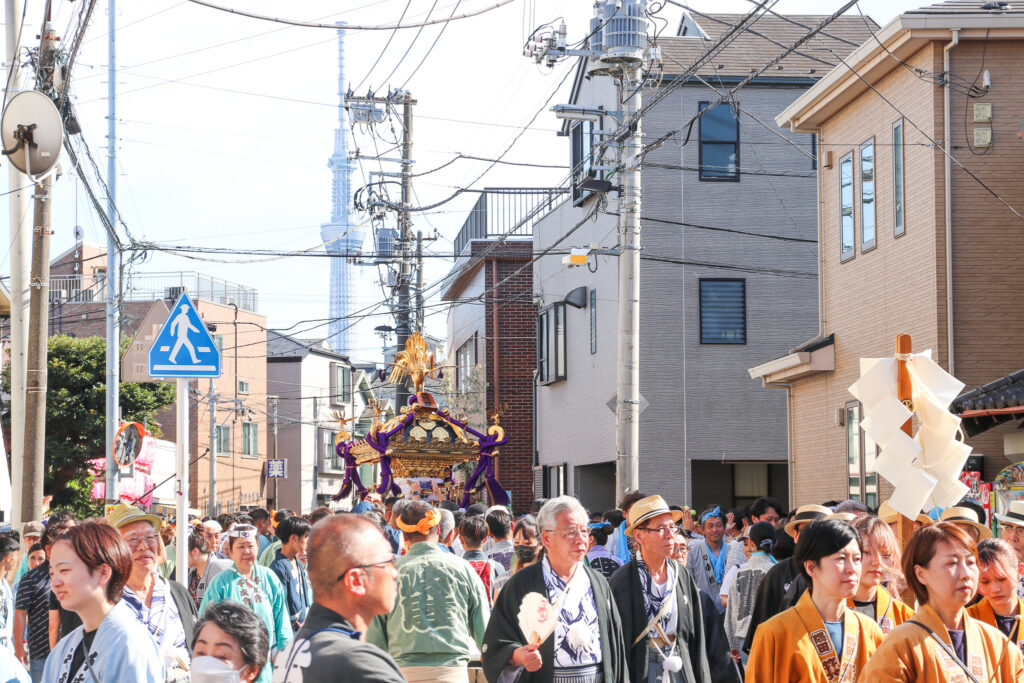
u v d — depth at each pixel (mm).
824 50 28750
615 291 28656
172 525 15117
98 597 5273
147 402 39188
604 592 7246
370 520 4445
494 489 22516
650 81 22203
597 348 30109
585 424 30969
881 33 18578
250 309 61500
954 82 18031
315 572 4324
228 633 5070
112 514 7117
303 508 65812
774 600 8219
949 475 8109
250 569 8883
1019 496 15344
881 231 19797
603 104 29594
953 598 5609
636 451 17344
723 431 27719
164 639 7148
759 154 28156
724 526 13406
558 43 19500
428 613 8141
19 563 12391
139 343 18641
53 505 38219
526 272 36688
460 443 22156
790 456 23359
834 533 6090
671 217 27984
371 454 22188
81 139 19219
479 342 38094
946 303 17734
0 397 29734
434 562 8281
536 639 6852
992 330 17672
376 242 36812
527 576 7176
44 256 17812
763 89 28156
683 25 32250
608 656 7090
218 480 56312
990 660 5723
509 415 36281
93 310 54906
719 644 7848
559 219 33688
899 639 5566
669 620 7520
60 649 5352
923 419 8148
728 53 28375
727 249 28047
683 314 27844
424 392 22297
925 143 18234
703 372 27812
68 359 38906
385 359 57031
